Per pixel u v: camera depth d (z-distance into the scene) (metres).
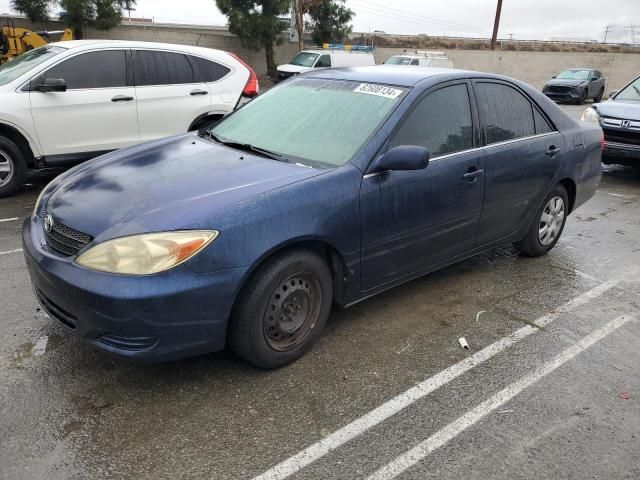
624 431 2.82
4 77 6.70
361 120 3.59
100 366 3.17
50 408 2.81
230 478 2.42
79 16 22.58
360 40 39.69
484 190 4.09
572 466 2.58
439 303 4.16
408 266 3.76
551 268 4.95
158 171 3.33
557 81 25.48
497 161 4.16
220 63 7.89
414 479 2.46
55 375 3.08
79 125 6.73
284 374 3.18
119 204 2.94
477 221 4.16
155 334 2.67
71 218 2.92
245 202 2.87
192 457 2.53
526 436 2.76
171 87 7.37
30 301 3.92
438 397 3.04
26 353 3.28
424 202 3.64
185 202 2.87
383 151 3.41
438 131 3.79
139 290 2.58
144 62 7.20
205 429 2.71
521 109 4.54
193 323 2.75
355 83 3.97
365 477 2.46
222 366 3.22
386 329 3.74
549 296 4.36
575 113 19.94
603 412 2.97
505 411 2.95
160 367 3.19
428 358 3.42
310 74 4.41
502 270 4.86
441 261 4.03
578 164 5.05
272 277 2.95
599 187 8.37
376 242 3.44
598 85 26.27
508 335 3.74
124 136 7.09
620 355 3.54
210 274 2.71
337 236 3.18
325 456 2.58
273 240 2.89
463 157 3.89
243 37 26.84
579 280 4.70
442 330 3.77
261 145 3.72
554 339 3.71
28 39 16.55
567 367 3.39
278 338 3.15
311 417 2.83
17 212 6.02
